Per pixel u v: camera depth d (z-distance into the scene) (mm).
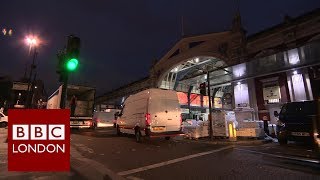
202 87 14289
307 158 6879
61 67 5250
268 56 20922
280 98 19859
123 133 15477
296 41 19500
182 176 5078
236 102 23281
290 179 4719
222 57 25812
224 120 13414
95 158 7320
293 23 19922
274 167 5781
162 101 11992
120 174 5332
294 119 9797
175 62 32906
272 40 21375
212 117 14070
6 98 46031
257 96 21672
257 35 23438
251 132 12805
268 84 20969
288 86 19281
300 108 9805
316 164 6059
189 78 35469
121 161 6832
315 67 17625
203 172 5391
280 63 19969
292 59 19078
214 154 7910
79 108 21047
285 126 10141
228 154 7871
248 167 5828
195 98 34688
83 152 8508
